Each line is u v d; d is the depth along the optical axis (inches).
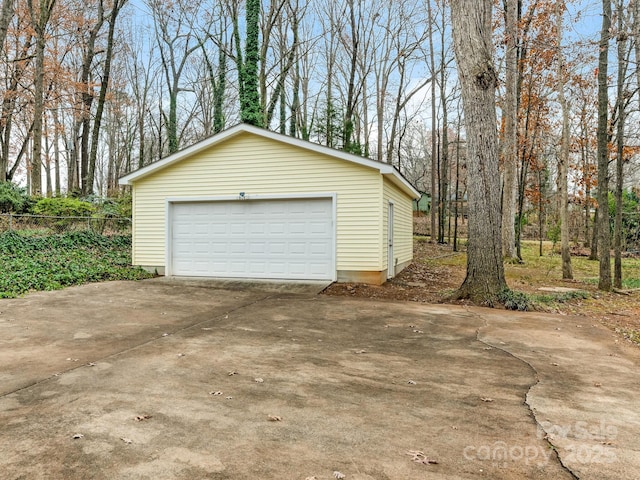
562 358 171.5
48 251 445.4
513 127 573.3
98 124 750.5
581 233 1047.6
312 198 389.1
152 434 99.0
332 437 98.7
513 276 463.8
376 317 249.3
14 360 158.2
